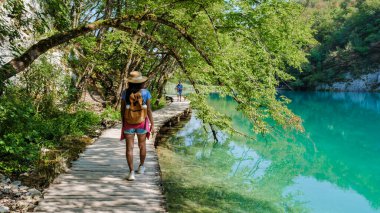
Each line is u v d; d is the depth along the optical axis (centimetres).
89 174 630
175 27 797
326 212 750
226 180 920
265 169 1108
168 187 805
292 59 1454
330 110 3173
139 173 646
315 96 5238
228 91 784
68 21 981
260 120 816
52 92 1104
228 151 1329
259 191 864
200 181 884
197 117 784
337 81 6450
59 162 662
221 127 793
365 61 6362
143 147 619
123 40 1288
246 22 1070
